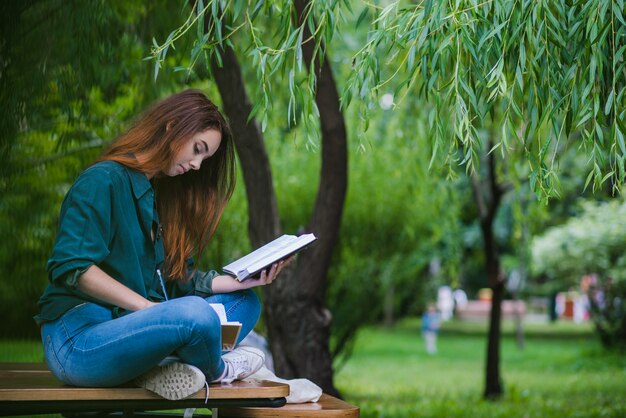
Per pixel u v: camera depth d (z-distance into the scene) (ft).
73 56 14.66
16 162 17.97
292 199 27.96
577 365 47.26
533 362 51.72
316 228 17.52
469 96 9.30
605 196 35.73
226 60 16.58
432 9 9.46
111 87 17.90
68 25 14.25
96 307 8.41
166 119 8.63
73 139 17.78
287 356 17.76
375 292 31.22
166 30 16.96
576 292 58.34
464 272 86.22
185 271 9.76
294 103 9.71
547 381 39.37
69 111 15.34
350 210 29.58
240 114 17.06
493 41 9.61
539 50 9.30
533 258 50.62
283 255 9.52
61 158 19.29
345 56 26.02
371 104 9.98
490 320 31.40
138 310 8.09
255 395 8.27
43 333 8.44
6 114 14.21
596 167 9.11
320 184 17.54
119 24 16.58
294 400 9.09
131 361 7.85
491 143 26.48
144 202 8.69
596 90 9.44
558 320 110.42
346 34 26.32
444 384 38.99
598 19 9.05
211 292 9.80
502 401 30.30
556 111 9.30
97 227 8.16
